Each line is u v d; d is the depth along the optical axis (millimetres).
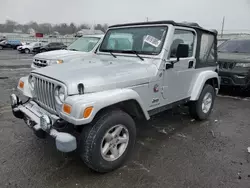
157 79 3176
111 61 3408
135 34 3584
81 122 2229
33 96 3115
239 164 2994
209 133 4012
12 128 3969
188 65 3797
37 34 47125
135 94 2744
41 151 3195
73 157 3059
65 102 2330
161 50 3213
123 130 2807
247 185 2561
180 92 3770
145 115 2992
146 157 3125
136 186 2510
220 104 5934
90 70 2811
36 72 3014
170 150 3348
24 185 2482
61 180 2582
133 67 3049
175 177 2684
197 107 4352
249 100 6375
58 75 2625
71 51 8023
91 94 2451
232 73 6301
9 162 2906
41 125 2504
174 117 4805
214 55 4707
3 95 6324
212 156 3195
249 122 4609
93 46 8016
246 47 7168
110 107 2715
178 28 3402
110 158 2709
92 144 2473
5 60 17500
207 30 4164
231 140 3744
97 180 2596
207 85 4531
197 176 2711
